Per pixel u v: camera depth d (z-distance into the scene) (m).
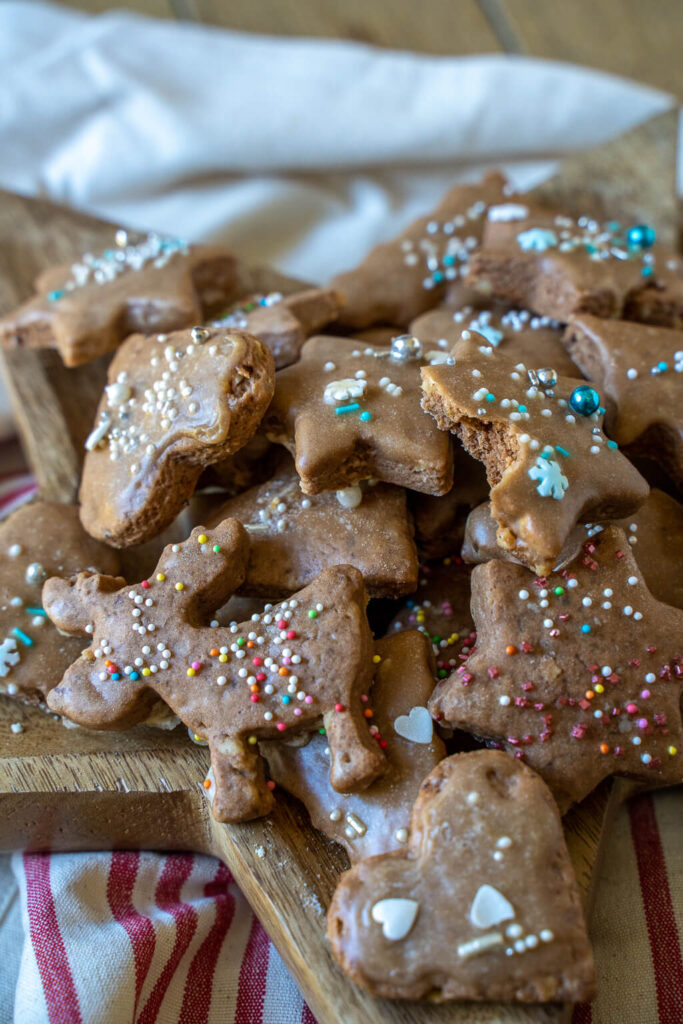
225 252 0.44
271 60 0.55
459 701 0.33
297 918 0.32
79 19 0.56
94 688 0.34
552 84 0.54
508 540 0.33
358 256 0.54
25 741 0.36
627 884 0.36
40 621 0.37
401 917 0.30
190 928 0.35
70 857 0.37
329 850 0.34
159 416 0.36
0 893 0.37
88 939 0.34
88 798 0.35
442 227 0.44
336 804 0.33
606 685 0.33
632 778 0.33
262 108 0.54
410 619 0.36
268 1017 0.34
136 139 0.54
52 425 0.43
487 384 0.34
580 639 0.33
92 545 0.38
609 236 0.41
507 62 0.55
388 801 0.33
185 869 0.37
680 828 0.37
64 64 0.54
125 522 0.36
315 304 0.41
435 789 0.32
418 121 0.54
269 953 0.35
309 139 0.54
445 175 0.56
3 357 0.44
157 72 0.55
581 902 0.31
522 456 0.33
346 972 0.31
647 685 0.33
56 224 0.48
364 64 0.55
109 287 0.42
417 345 0.36
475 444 0.34
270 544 0.36
